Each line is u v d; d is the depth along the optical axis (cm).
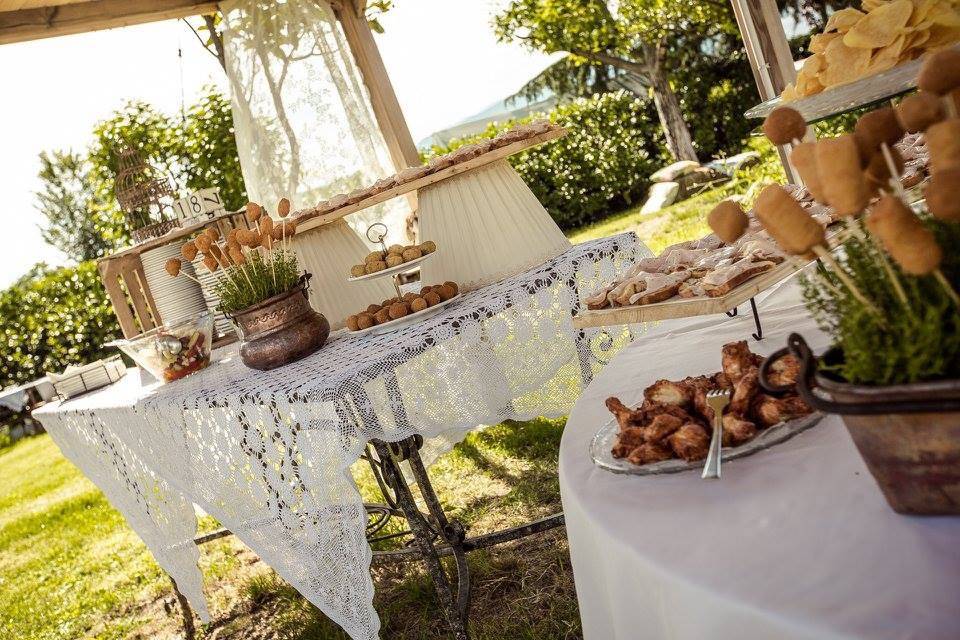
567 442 112
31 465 919
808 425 89
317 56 407
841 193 63
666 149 1330
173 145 728
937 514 66
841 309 69
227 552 399
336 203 257
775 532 73
